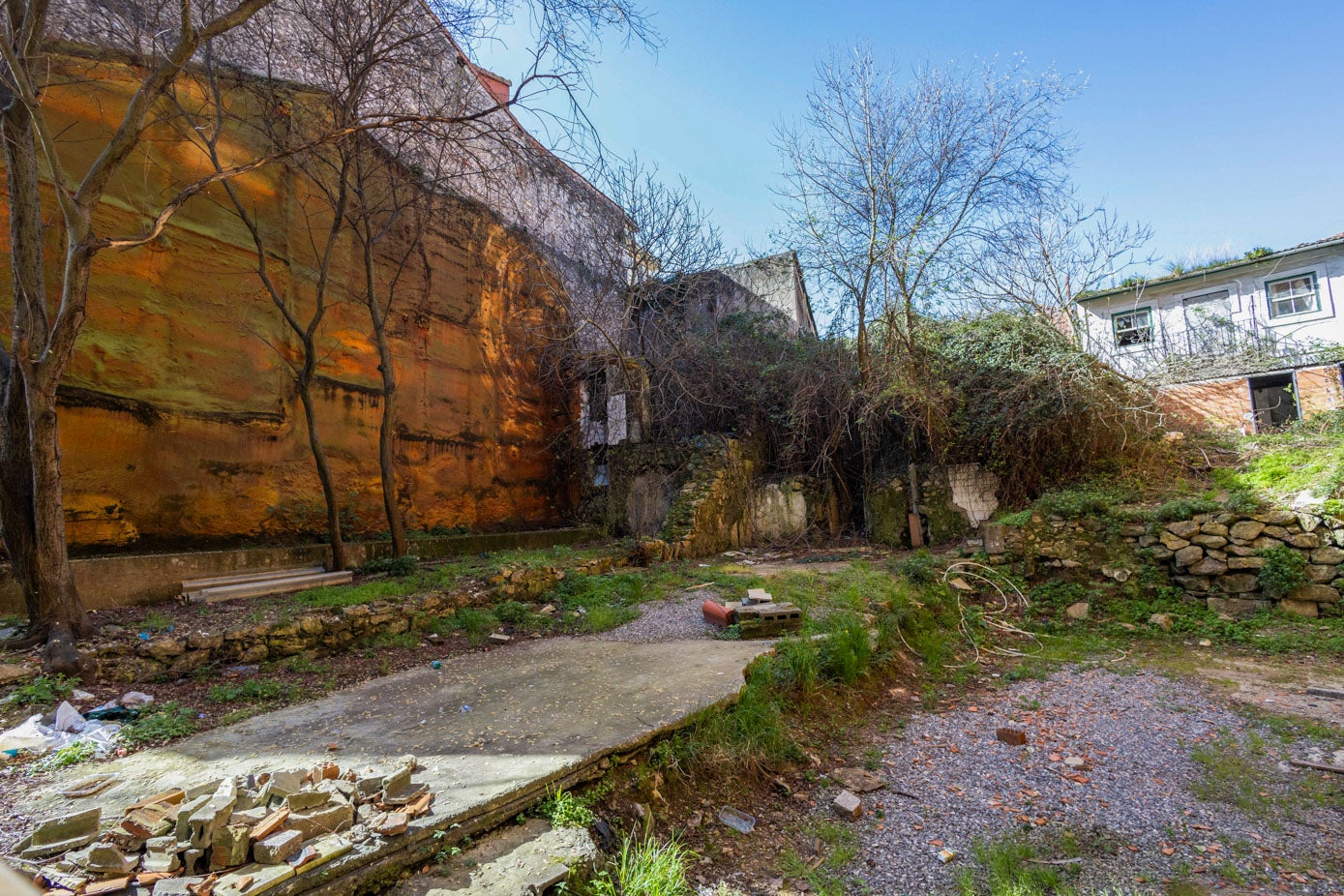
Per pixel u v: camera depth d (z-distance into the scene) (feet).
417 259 35.29
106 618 17.88
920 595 25.89
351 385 30.66
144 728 12.63
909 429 38.29
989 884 10.09
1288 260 46.70
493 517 39.75
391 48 24.07
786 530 41.65
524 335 43.55
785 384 42.57
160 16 22.35
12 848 8.09
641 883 9.02
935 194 33.99
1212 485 29.86
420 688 15.75
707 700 14.17
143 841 7.91
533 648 20.01
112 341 21.68
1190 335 48.32
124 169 22.38
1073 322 34.42
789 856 10.98
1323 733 15.07
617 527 43.04
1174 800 12.60
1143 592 26.07
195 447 23.95
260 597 21.33
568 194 39.47
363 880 7.94
